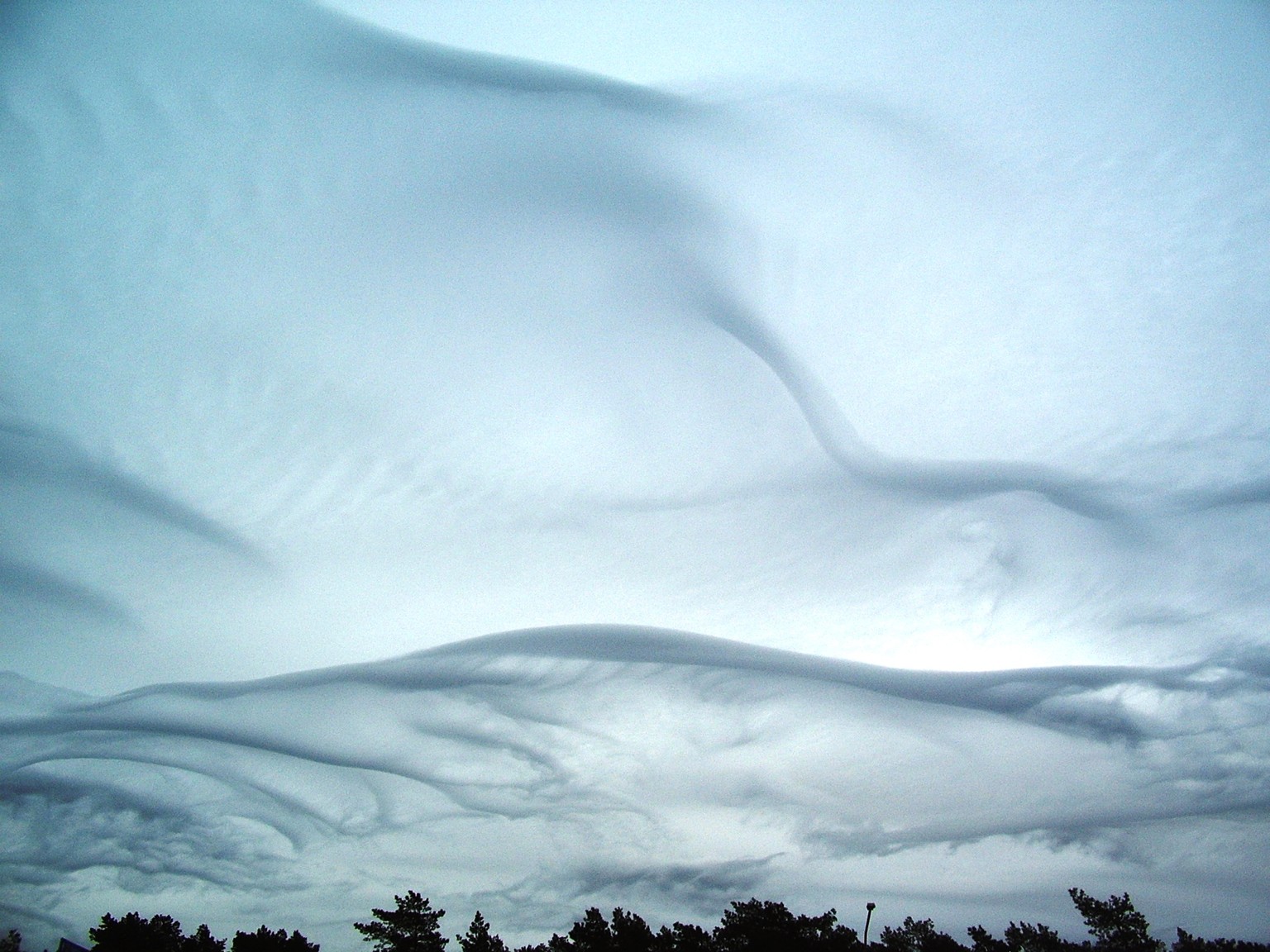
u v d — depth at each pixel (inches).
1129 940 740.0
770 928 721.6
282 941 756.6
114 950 745.0
